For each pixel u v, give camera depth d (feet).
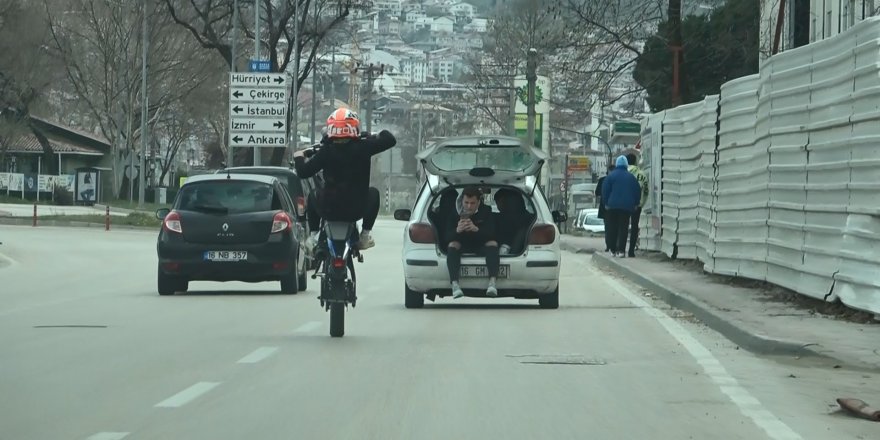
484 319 86.07
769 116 98.99
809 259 88.02
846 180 80.28
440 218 94.38
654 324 83.46
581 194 398.83
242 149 350.64
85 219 283.38
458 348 68.95
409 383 55.83
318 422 46.09
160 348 68.44
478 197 90.84
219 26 358.43
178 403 50.19
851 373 60.80
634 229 155.84
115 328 79.10
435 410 48.85
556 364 62.64
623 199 154.71
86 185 430.20
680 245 143.23
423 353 66.59
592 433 44.37
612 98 195.62
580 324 83.05
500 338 74.13
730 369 61.67
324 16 319.47
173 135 523.29
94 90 446.60
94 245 200.34
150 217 288.92
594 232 297.33
